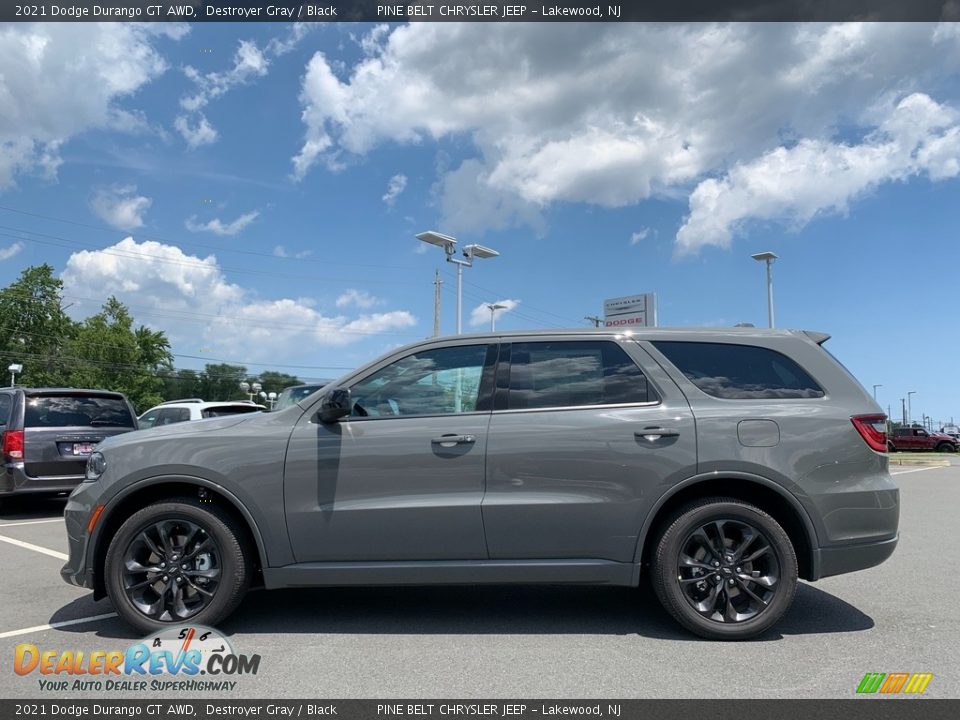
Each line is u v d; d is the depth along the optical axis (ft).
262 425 14.92
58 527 29.78
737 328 15.75
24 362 181.06
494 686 12.03
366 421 14.80
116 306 240.94
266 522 14.44
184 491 15.37
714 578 14.30
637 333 15.49
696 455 14.28
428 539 14.38
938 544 25.39
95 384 190.90
